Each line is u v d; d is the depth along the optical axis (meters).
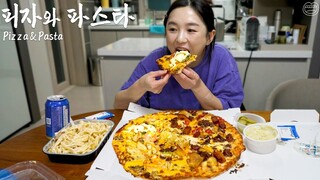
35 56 2.75
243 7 2.73
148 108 1.18
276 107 1.39
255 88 2.08
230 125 0.97
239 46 2.14
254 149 0.82
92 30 3.94
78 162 0.81
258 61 2.01
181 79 1.08
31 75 2.66
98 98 3.53
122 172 0.74
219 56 1.33
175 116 1.04
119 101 1.25
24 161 0.81
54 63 3.63
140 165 0.76
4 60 2.33
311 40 1.94
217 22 2.17
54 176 0.74
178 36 1.11
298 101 1.41
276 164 0.77
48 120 0.95
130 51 2.09
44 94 2.94
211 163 0.75
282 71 2.02
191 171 0.73
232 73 1.31
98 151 0.84
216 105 1.17
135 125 0.98
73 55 3.97
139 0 4.02
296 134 0.92
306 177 0.72
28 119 2.69
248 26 2.00
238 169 0.75
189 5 1.10
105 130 0.92
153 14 4.03
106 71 2.20
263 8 2.22
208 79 1.33
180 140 0.87
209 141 0.88
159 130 0.95
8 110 2.42
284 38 2.00
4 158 0.85
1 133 2.35
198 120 1.01
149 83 1.07
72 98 3.55
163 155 0.81
